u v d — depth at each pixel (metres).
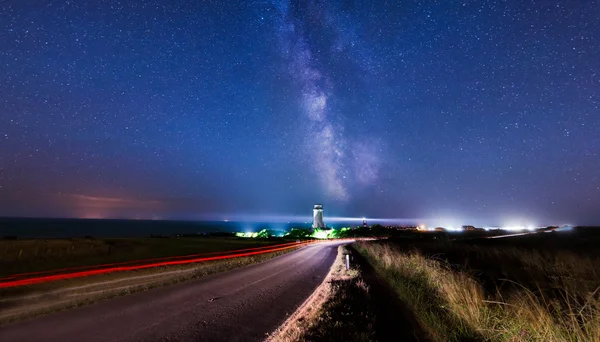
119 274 14.98
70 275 14.39
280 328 7.21
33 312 8.19
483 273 15.54
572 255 18.39
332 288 10.76
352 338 5.91
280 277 15.40
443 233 82.81
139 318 7.81
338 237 84.75
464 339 6.33
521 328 5.86
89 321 7.50
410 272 13.23
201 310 8.69
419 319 7.57
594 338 5.03
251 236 76.62
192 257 24.56
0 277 13.52
